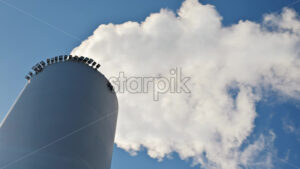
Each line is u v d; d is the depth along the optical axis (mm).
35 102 26906
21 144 23484
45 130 24469
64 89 28266
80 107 27312
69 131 25094
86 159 24641
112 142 30219
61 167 22812
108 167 27984
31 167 22141
